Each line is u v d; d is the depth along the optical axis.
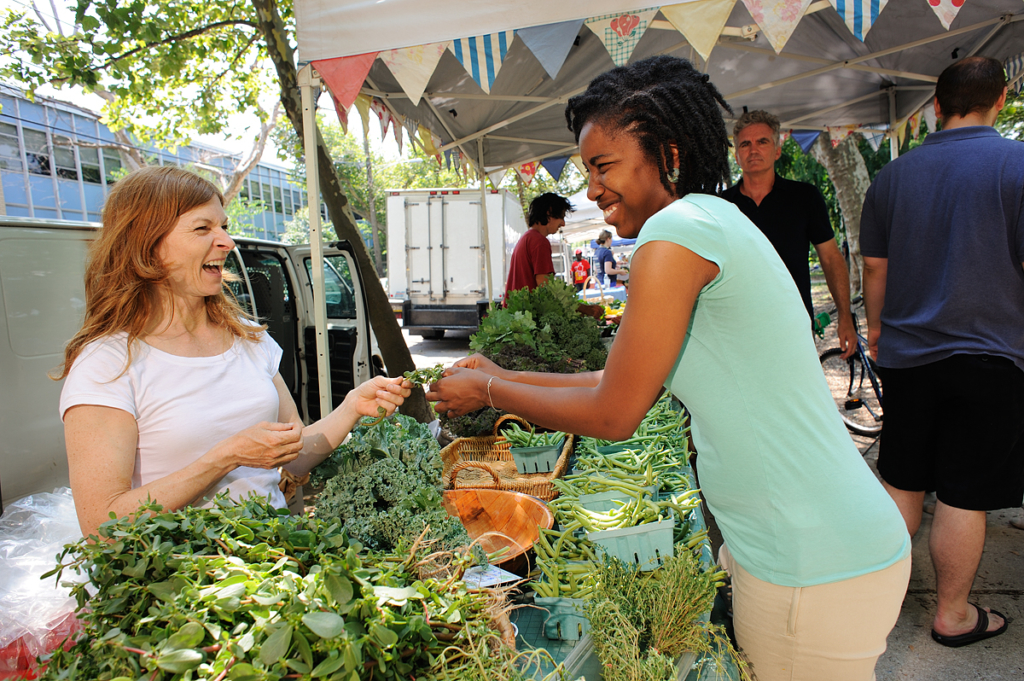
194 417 1.45
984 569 3.03
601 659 1.24
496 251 12.37
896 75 5.35
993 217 2.16
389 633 0.91
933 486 2.53
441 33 2.80
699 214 1.11
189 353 1.52
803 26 4.46
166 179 1.41
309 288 6.11
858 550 1.13
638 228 1.29
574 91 5.07
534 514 1.98
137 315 1.43
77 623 1.51
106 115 10.32
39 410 3.32
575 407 1.24
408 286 12.53
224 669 0.82
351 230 5.90
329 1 2.88
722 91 5.74
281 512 1.26
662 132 1.15
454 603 1.07
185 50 7.71
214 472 1.35
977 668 2.38
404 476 1.54
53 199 21.61
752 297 1.09
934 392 2.36
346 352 5.80
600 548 1.55
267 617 0.88
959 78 2.31
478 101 5.19
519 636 1.49
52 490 3.36
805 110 6.47
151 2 7.10
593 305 4.94
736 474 1.17
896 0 4.06
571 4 2.67
